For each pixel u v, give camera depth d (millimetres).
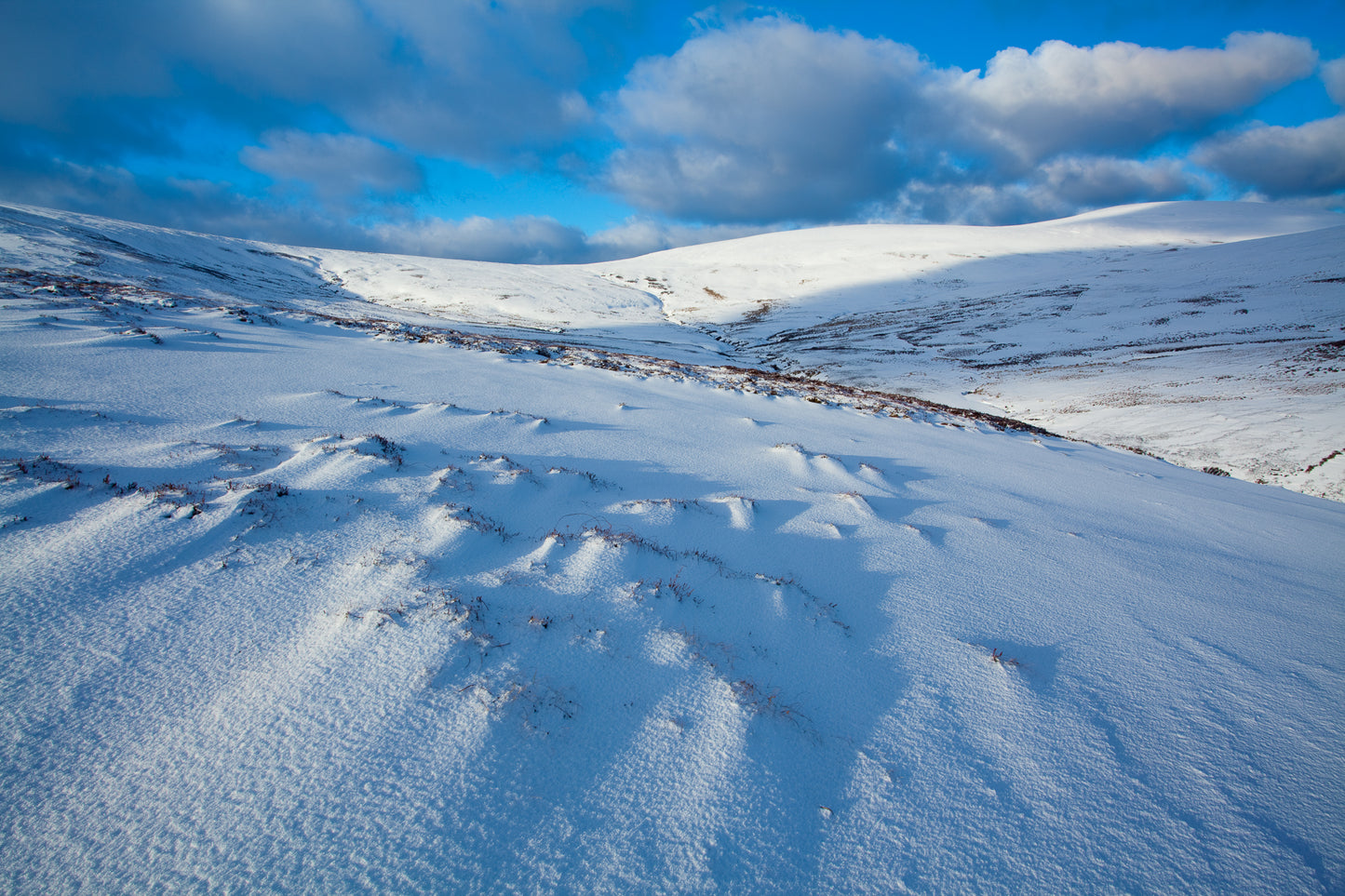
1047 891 2816
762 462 10328
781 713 3814
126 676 3580
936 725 3914
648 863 2797
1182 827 3223
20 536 4754
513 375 16484
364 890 2529
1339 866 3031
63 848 2588
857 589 5824
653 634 4484
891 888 2793
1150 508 11039
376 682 3688
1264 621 6156
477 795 3033
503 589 4812
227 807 2842
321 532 5504
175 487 5773
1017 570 6758
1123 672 4797
